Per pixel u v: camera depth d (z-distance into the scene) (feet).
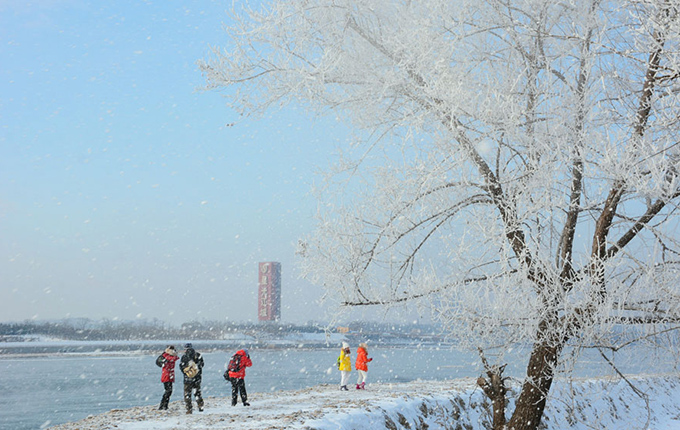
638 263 18.67
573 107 18.66
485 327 19.72
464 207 20.80
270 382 162.81
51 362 393.29
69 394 154.61
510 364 21.88
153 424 38.04
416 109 20.57
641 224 19.15
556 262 20.92
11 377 234.38
